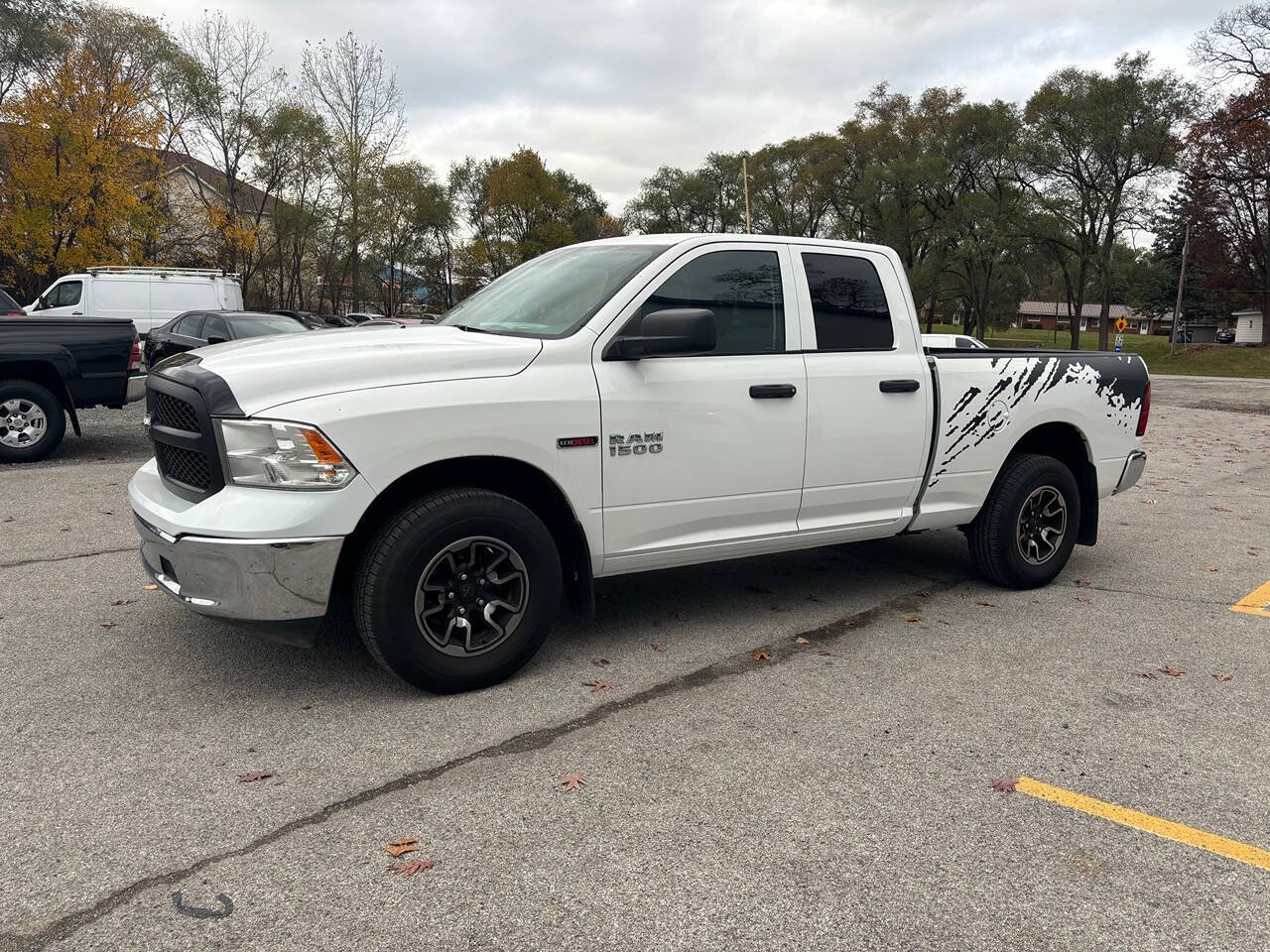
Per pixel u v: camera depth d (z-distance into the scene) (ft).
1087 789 9.52
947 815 8.95
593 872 7.89
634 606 15.74
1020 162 150.92
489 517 11.33
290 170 135.74
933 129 162.50
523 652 11.97
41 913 7.21
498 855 8.13
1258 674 12.86
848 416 14.23
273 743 10.27
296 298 159.43
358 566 11.01
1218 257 161.89
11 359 27.45
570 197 194.29
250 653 13.04
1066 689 12.23
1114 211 146.92
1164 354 165.89
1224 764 10.15
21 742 10.20
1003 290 194.90
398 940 6.96
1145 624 15.08
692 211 211.00
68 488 24.66
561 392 11.73
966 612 15.65
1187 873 8.05
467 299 15.60
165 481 12.21
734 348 13.38
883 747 10.43
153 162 103.09
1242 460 35.50
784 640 14.07
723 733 10.73
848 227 178.91
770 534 13.93
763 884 7.76
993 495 16.43
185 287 66.39
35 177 93.09
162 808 8.84
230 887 7.60
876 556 19.62
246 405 10.39
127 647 13.20
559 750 10.22
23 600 15.26
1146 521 23.71
